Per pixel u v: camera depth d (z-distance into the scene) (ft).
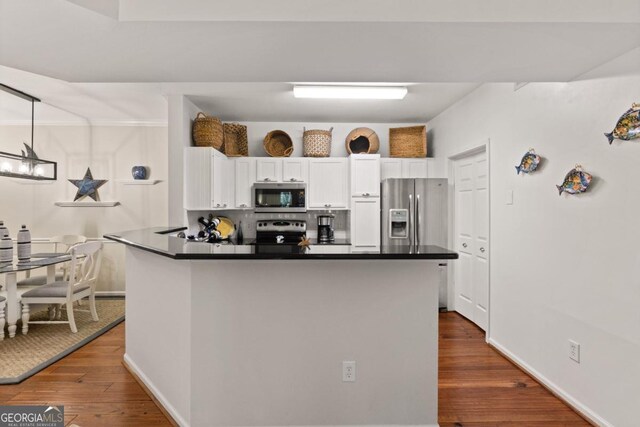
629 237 6.68
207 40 6.34
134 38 6.29
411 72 7.78
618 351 6.91
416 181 15.28
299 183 16.52
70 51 6.79
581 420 7.59
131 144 17.47
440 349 11.37
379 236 16.21
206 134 13.85
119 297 17.38
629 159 6.68
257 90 12.92
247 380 6.86
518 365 10.05
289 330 6.86
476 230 13.46
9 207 17.35
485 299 12.81
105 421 7.41
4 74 11.57
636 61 6.54
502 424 7.43
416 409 6.92
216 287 6.82
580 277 7.82
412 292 6.88
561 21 5.66
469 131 13.29
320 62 7.27
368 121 17.40
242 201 16.35
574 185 7.85
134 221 17.49
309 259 6.28
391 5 5.69
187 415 6.95
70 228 17.46
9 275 11.78
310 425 6.89
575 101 7.99
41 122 17.33
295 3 5.71
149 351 8.59
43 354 10.51
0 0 5.13
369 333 6.88
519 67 7.46
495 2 5.69
